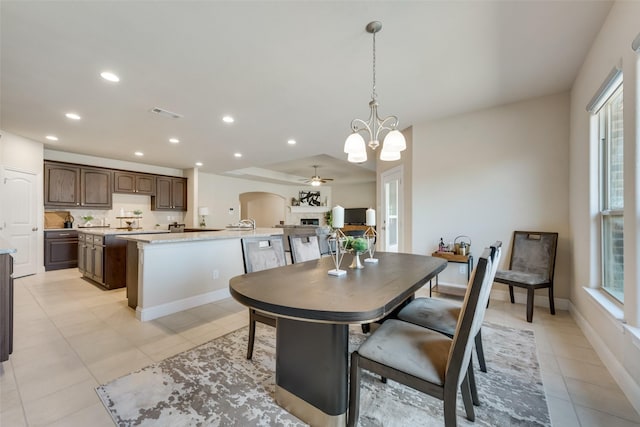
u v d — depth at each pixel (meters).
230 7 1.76
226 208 8.46
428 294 3.69
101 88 2.82
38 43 2.09
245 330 2.60
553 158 3.10
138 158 6.02
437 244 3.77
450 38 2.10
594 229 2.36
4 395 1.63
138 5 1.73
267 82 2.73
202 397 1.62
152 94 2.96
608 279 2.23
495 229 3.41
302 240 2.62
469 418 1.42
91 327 2.64
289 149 5.30
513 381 1.76
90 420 1.44
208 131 4.20
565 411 1.50
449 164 3.69
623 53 1.70
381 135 4.55
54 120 3.69
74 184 5.42
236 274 3.78
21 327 2.64
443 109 3.45
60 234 5.30
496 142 3.40
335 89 2.89
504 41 2.15
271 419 1.45
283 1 1.72
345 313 1.09
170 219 7.18
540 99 3.15
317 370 1.40
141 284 2.85
